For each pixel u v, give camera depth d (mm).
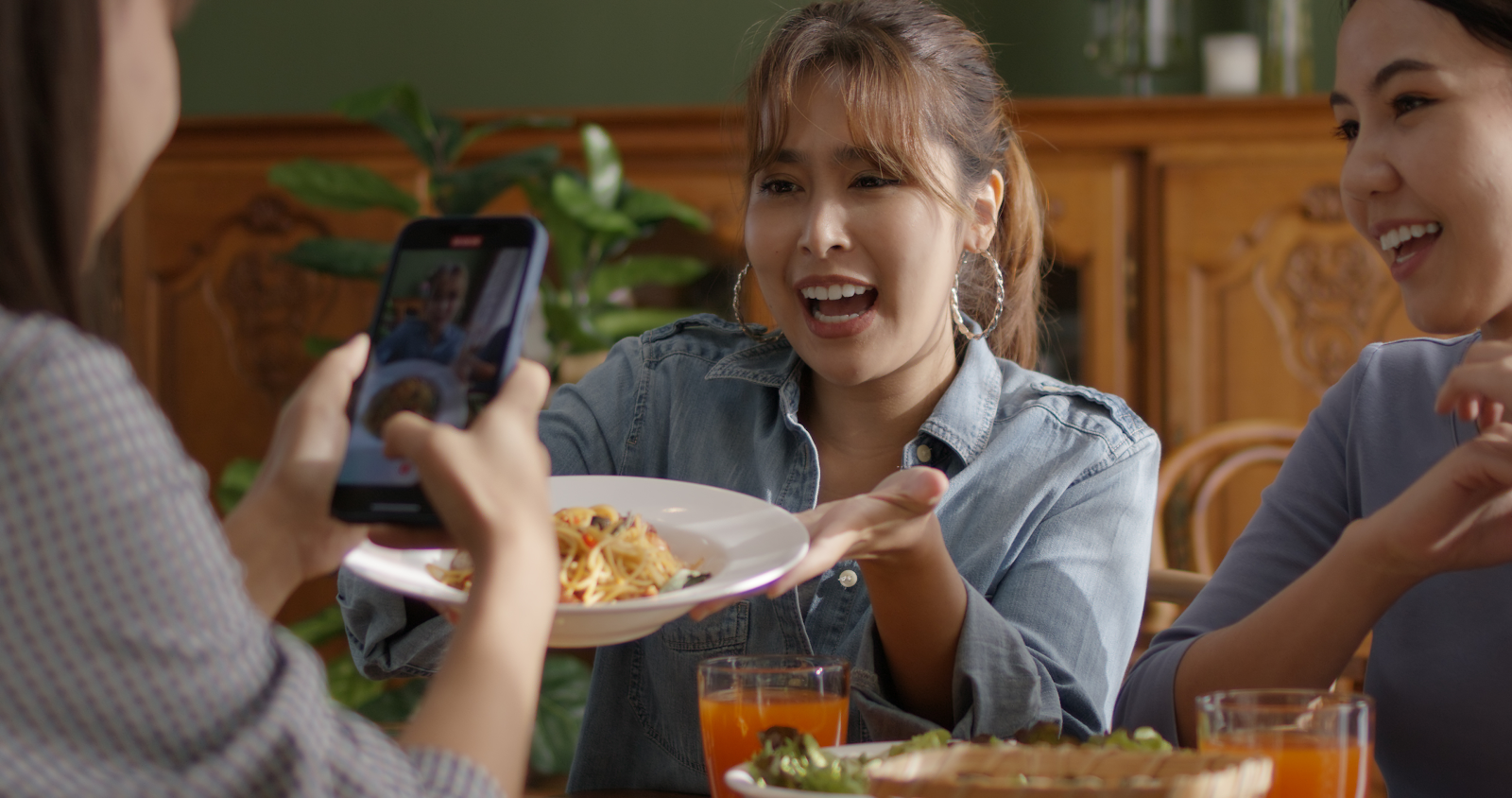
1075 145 2900
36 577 467
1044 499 1131
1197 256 2871
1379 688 1004
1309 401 2863
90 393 481
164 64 582
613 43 3494
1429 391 1046
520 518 610
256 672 505
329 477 682
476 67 3525
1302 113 2834
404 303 718
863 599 1138
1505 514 795
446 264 713
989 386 1204
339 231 3023
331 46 3551
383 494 664
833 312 1142
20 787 456
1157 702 945
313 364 3035
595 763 1210
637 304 2973
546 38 3510
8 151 516
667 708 1176
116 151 573
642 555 815
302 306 3031
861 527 823
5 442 467
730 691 794
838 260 1097
